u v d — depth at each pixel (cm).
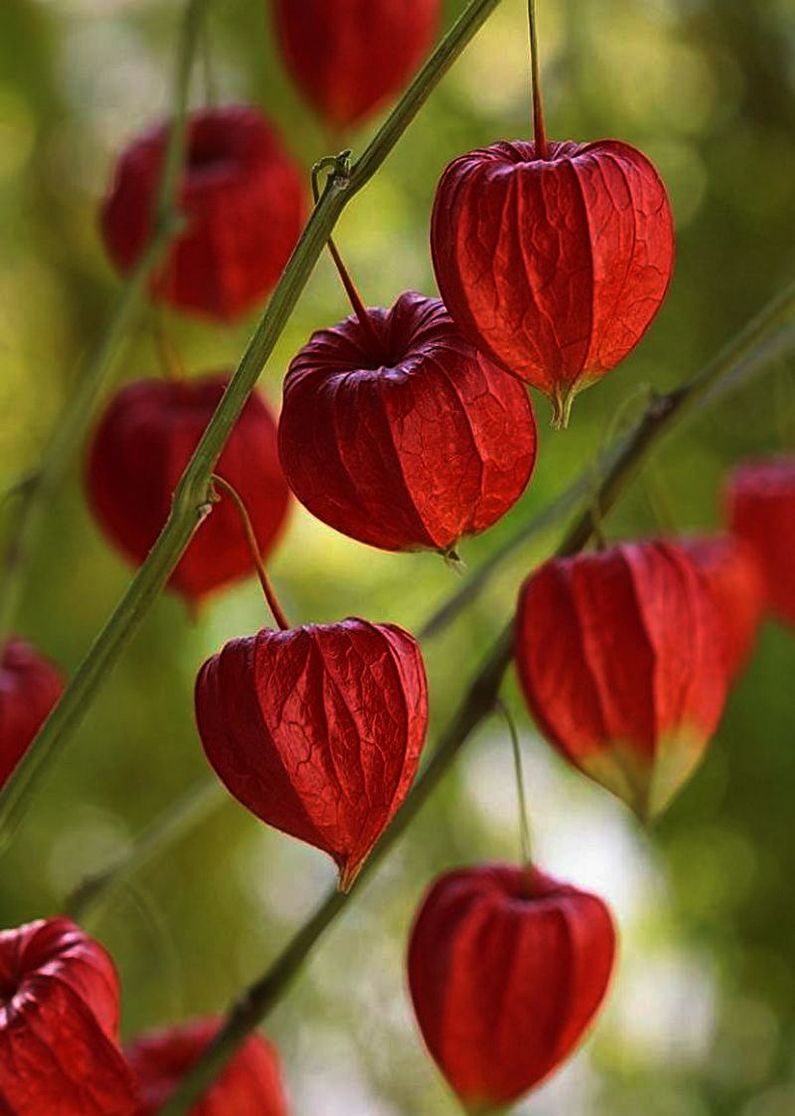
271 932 222
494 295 101
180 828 120
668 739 111
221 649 103
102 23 217
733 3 199
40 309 215
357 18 129
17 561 122
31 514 122
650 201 101
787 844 199
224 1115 116
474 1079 113
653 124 200
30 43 210
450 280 101
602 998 114
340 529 103
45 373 215
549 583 111
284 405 103
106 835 207
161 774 209
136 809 208
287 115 203
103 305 216
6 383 213
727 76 200
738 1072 212
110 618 106
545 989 112
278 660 102
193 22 124
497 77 206
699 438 197
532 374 101
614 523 199
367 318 104
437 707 210
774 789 198
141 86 217
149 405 123
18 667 119
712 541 136
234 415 103
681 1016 226
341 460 102
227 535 121
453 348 102
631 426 119
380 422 101
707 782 199
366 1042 225
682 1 200
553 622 111
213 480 104
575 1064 239
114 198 128
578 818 231
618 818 230
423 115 203
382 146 102
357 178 102
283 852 229
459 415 102
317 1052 227
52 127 213
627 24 202
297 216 127
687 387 114
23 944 108
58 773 203
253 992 114
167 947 120
